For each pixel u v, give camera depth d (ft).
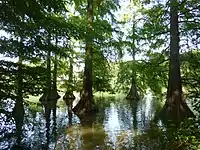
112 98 106.32
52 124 44.06
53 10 27.30
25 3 22.84
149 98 104.22
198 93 19.22
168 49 51.29
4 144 29.25
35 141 32.09
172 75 45.98
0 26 23.47
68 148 30.35
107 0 66.18
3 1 22.15
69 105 74.95
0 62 22.88
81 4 63.52
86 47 64.54
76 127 42.73
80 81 89.10
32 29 24.35
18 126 31.81
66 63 71.51
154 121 45.42
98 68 78.23
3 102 23.56
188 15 42.19
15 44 23.85
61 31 27.63
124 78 93.20
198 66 24.40
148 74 55.16
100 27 62.95
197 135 19.17
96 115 57.26
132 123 46.24
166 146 25.29
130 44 70.28
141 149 28.78
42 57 26.16
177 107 44.60
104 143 32.63
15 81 23.35
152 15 48.62
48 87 26.53
